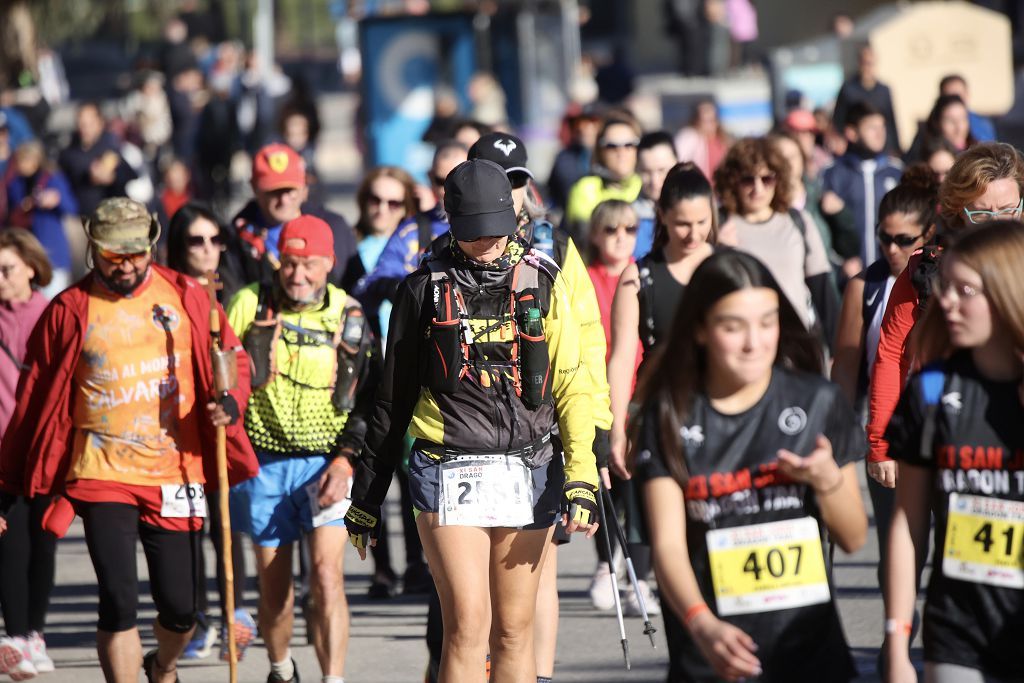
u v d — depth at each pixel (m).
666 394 13.55
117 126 87.62
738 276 13.15
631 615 26.33
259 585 22.06
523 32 80.75
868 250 39.12
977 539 13.52
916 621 22.14
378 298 26.64
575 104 69.00
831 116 61.34
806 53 69.12
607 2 170.38
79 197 56.22
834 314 28.00
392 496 37.56
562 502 17.89
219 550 24.41
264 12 114.94
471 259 17.20
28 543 24.45
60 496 19.95
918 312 18.97
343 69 162.62
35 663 24.58
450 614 17.27
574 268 19.67
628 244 26.30
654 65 154.50
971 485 13.56
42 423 19.47
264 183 26.30
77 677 24.39
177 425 19.70
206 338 19.81
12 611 24.31
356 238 30.81
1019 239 13.48
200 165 81.69
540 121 82.50
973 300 13.42
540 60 82.00
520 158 19.72
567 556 31.39
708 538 13.53
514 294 17.16
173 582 19.77
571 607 27.23
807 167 40.78
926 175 21.09
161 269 19.98
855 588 27.20
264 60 114.31
